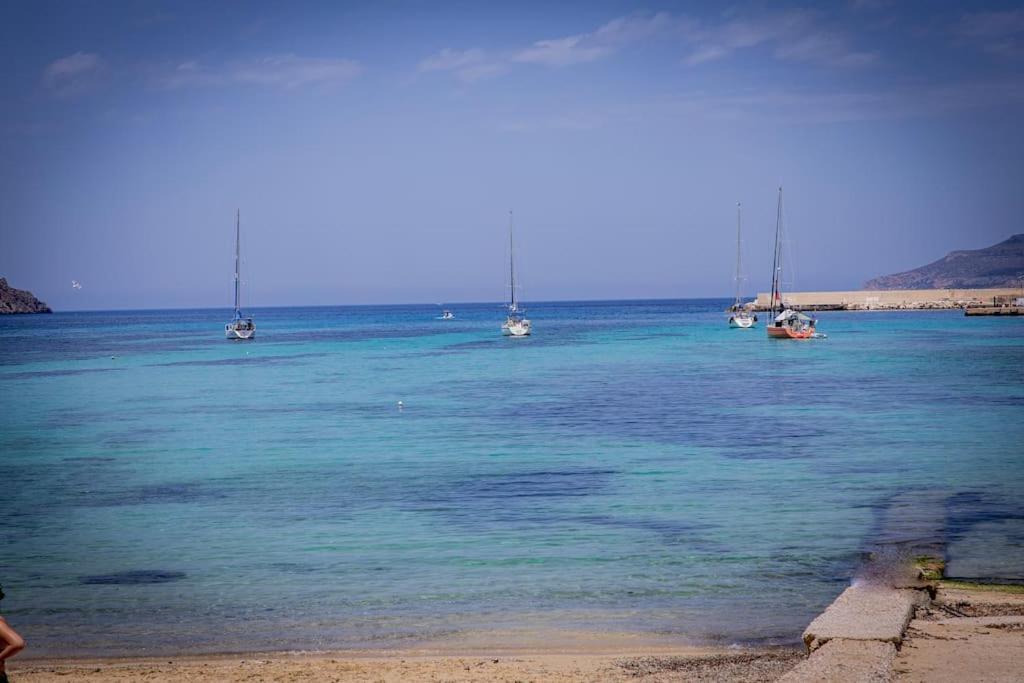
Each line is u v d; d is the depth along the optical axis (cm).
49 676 1109
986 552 1627
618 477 2470
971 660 976
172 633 1295
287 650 1219
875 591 1360
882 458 2722
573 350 9006
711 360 7331
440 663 1133
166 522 2014
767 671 1065
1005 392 4631
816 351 8150
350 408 4438
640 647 1198
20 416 4288
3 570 1636
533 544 1761
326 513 2081
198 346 11050
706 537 1786
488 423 3731
